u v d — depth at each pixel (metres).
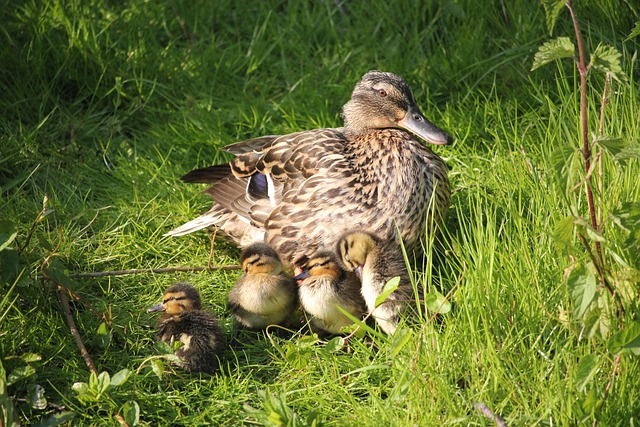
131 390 8.94
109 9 15.22
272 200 11.08
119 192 12.52
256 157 11.57
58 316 9.80
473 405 8.06
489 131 12.45
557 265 9.19
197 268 11.06
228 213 11.50
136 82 14.03
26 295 9.75
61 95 14.13
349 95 13.88
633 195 9.32
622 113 11.05
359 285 9.83
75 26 14.53
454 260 10.54
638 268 8.30
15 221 11.55
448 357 8.65
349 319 9.69
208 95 14.09
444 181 10.98
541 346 8.71
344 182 10.70
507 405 8.25
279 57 15.02
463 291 9.05
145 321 10.16
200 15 15.45
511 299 8.97
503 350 8.47
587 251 8.06
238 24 15.60
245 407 8.36
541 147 11.45
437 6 15.06
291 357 8.98
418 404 8.22
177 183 12.59
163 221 11.90
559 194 9.79
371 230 10.59
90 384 8.64
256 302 9.63
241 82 14.55
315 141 11.23
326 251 9.90
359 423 8.34
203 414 8.72
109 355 9.52
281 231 10.89
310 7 15.73
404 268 9.74
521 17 14.08
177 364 9.21
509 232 10.02
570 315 8.45
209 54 14.69
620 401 7.95
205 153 13.23
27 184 12.67
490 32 14.39
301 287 9.79
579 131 11.07
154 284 10.77
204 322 9.44
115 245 11.46
